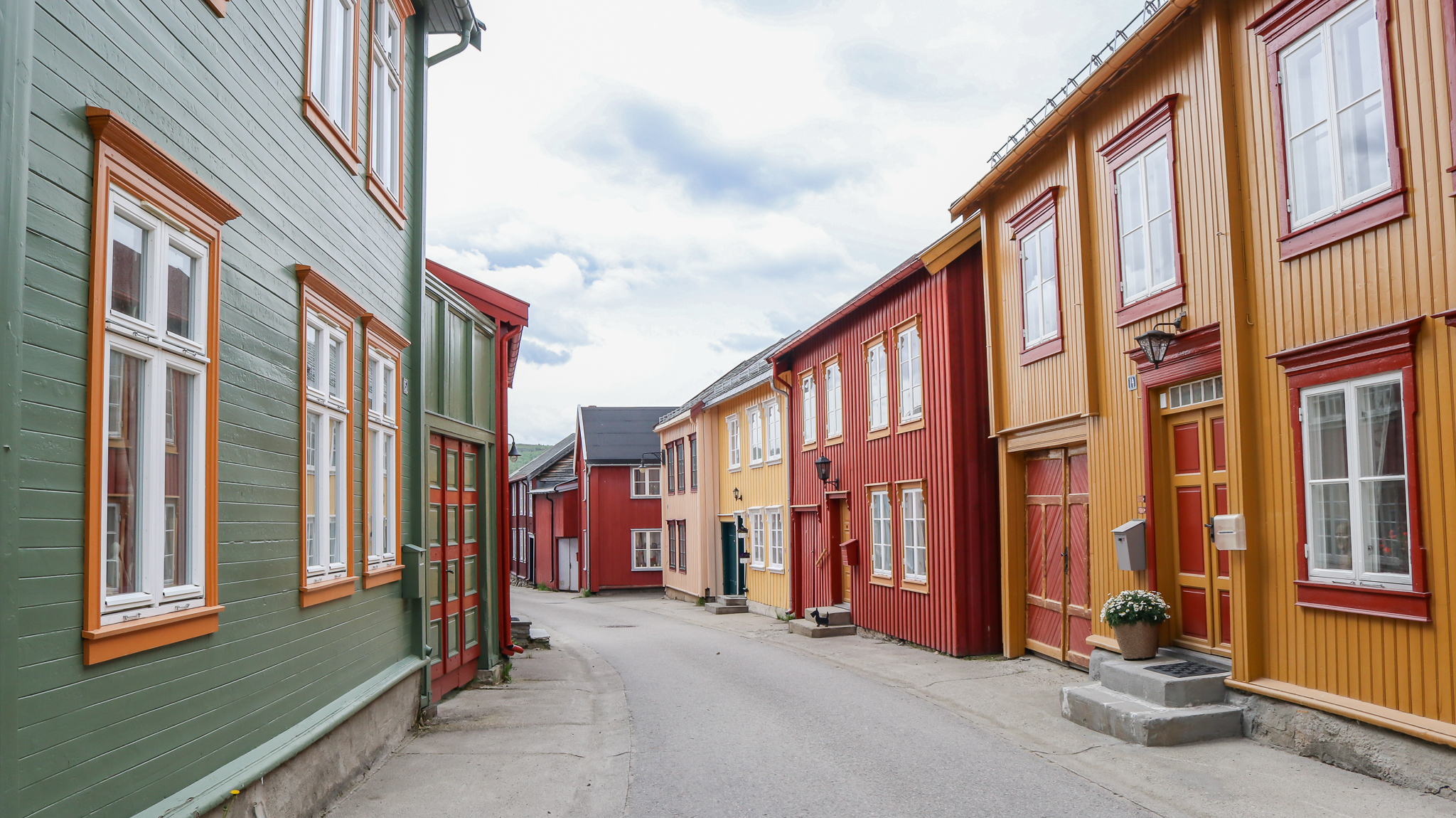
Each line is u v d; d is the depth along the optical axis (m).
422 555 9.21
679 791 6.78
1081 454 10.81
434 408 10.30
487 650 12.20
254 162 5.64
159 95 4.48
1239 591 7.49
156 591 4.32
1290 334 7.12
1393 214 6.20
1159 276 8.83
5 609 3.27
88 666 3.78
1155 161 8.91
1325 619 6.75
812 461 19.41
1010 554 12.35
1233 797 6.00
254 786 5.16
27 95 3.42
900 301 14.84
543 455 49.34
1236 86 7.72
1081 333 10.16
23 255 3.40
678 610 25.94
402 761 7.70
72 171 3.76
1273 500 7.26
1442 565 5.85
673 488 31.97
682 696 10.98
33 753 3.43
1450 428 5.80
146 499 4.32
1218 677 7.68
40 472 3.53
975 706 9.40
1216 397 8.18
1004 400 12.40
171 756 4.41
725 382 28.61
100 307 3.91
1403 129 6.15
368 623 7.93
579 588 37.53
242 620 5.26
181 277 4.70
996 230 12.62
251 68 5.63
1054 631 11.50
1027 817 5.85
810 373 19.52
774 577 22.09
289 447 6.12
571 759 7.79
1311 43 6.98
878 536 15.94
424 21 10.32
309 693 6.38
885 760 7.41
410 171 9.91
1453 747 5.70
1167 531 8.91
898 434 14.91
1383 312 6.30
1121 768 6.79
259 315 5.64
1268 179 7.36
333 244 7.23
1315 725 6.74
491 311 13.10
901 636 14.78
